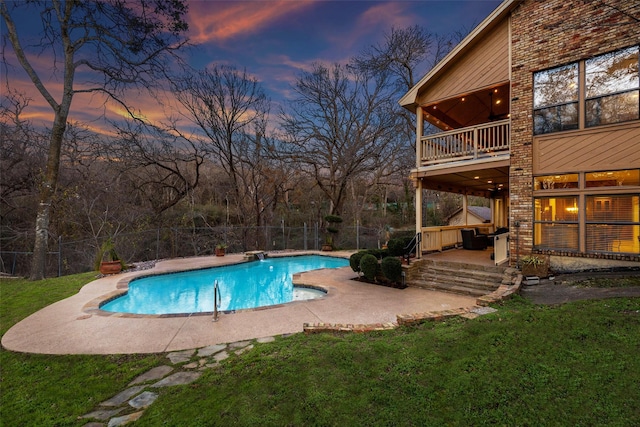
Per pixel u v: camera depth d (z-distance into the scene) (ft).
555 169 26.35
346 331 17.26
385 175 88.07
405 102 35.88
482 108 41.19
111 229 62.08
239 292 35.70
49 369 14.06
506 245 30.37
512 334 14.43
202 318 21.36
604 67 24.27
